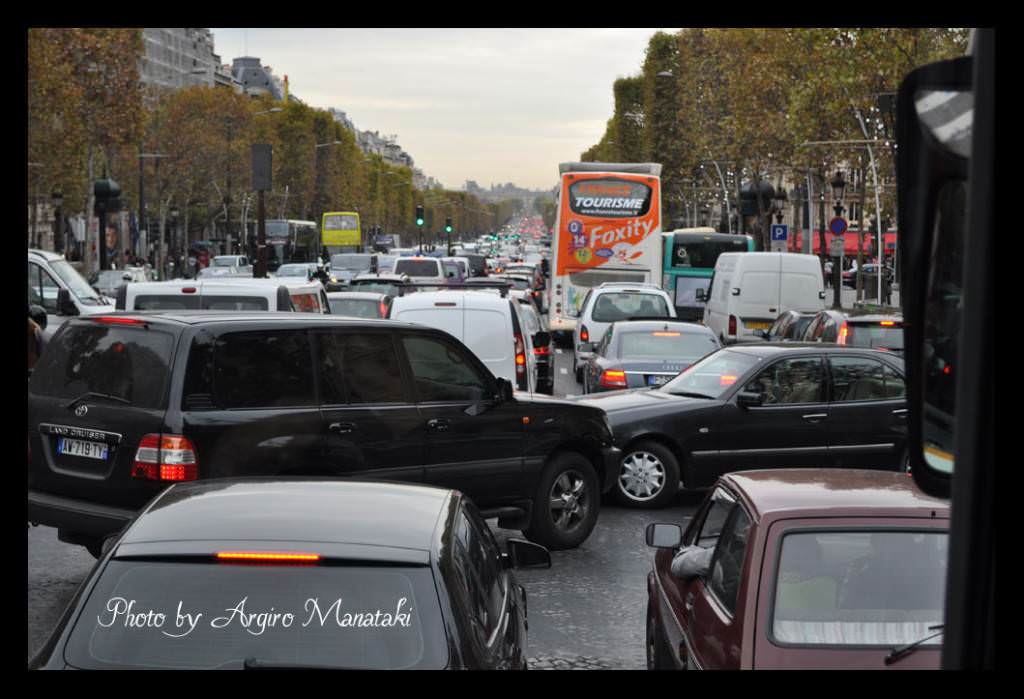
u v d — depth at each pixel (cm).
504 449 1200
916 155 208
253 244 14200
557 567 1213
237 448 972
